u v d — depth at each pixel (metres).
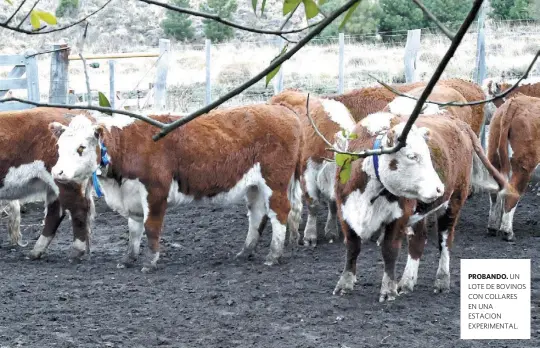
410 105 7.57
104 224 10.46
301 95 10.16
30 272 7.93
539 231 9.73
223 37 27.78
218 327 6.08
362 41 24.89
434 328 6.04
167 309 6.56
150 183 7.87
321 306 6.61
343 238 9.45
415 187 5.91
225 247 9.19
